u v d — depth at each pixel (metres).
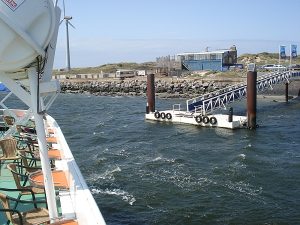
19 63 4.19
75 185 6.01
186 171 17.97
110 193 14.92
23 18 4.00
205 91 61.12
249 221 12.55
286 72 49.19
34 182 6.21
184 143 24.81
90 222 4.51
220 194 14.86
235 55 89.38
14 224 5.18
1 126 13.54
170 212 13.17
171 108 45.34
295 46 74.12
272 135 27.03
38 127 4.65
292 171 17.81
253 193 14.98
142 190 15.27
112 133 28.86
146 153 21.80
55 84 4.96
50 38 4.26
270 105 46.00
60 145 9.41
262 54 116.50
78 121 35.94
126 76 85.88
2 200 5.30
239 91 35.47
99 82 80.06
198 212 13.20
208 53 86.31
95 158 20.45
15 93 4.56
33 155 8.87
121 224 12.25
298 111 40.59
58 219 5.05
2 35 3.97
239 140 25.44
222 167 18.58
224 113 38.97
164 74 81.56
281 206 13.70
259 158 20.30
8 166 6.83
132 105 50.78
